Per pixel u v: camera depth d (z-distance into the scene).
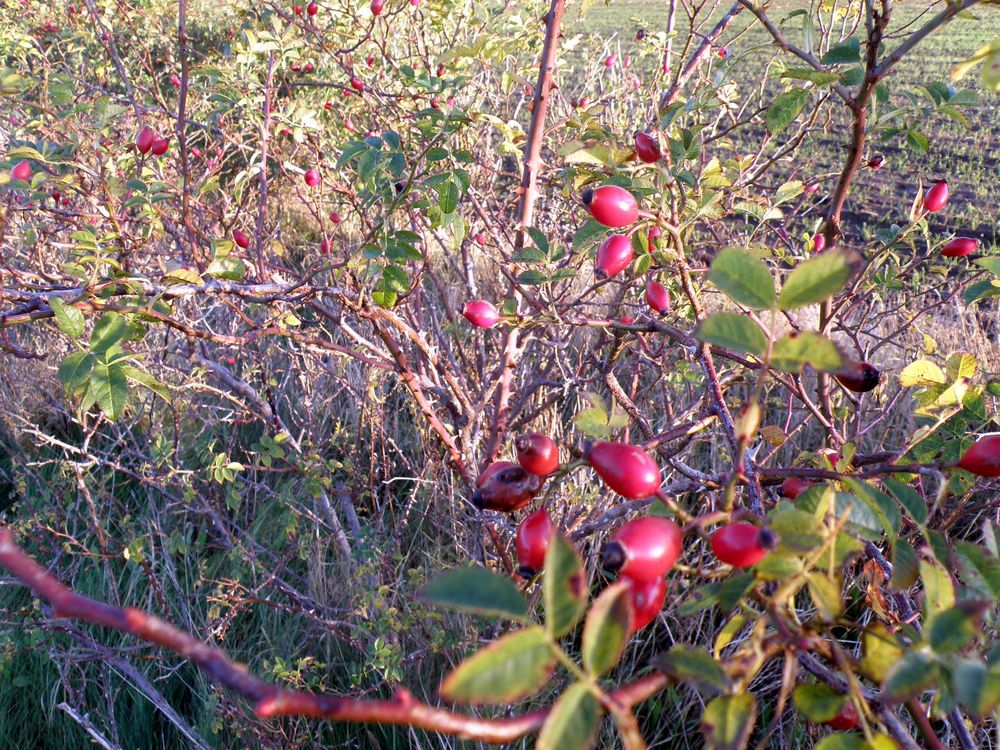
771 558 0.87
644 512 2.67
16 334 4.04
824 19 2.93
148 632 0.57
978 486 1.78
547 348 3.25
